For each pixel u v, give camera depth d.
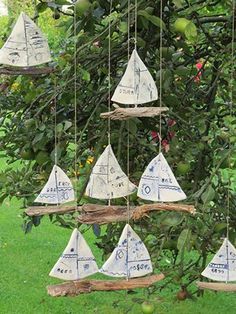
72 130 2.27
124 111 1.41
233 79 2.05
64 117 2.27
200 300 3.81
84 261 1.51
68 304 3.80
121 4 1.91
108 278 3.77
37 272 4.32
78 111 2.31
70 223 2.26
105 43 2.12
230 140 1.86
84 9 1.90
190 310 3.69
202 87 2.57
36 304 3.81
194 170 2.38
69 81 2.00
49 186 1.55
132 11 1.88
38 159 2.20
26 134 2.16
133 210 1.51
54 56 2.22
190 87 2.48
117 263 1.51
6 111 2.34
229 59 2.10
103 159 1.55
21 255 4.66
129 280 1.50
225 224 2.11
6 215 5.62
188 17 2.20
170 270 2.16
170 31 2.20
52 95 2.15
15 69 1.67
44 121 2.18
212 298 3.86
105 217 1.50
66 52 2.05
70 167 2.21
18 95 2.33
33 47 1.53
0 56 1.51
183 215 1.78
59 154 2.07
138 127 2.34
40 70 1.70
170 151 2.19
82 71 1.97
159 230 2.09
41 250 4.77
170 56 2.31
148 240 2.17
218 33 2.49
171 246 2.18
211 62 2.54
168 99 2.25
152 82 1.49
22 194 2.12
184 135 2.30
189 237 1.79
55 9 2.02
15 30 1.52
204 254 2.21
